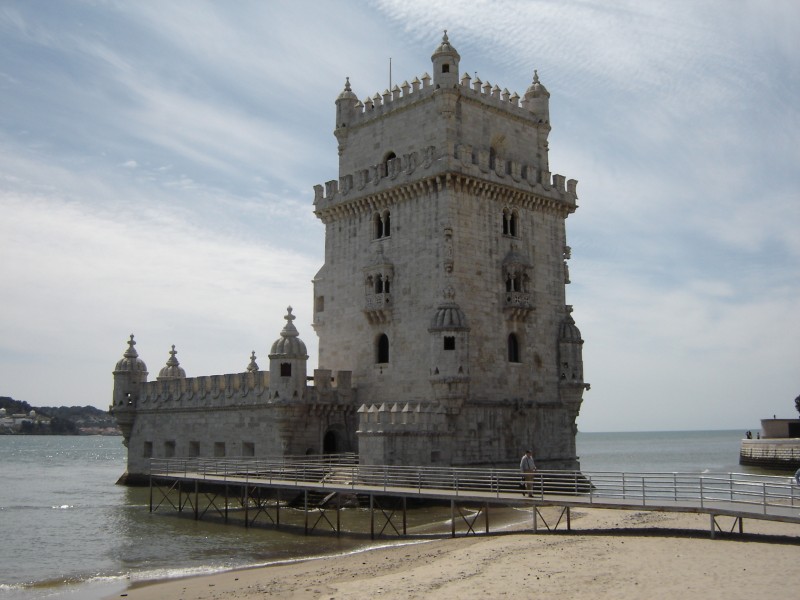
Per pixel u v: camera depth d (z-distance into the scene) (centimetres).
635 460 17475
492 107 6606
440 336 5856
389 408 5909
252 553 4466
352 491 4912
